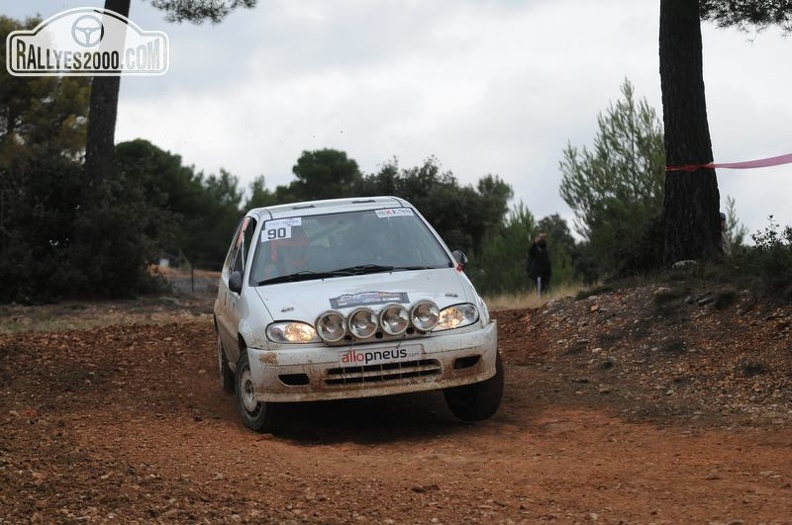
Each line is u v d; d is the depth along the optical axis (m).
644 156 23.91
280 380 7.59
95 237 25.19
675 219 13.91
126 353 11.89
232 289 8.58
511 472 6.25
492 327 8.08
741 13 13.84
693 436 7.43
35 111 46.12
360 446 7.43
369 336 7.57
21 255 24.36
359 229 8.95
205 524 5.05
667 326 10.90
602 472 6.18
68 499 5.41
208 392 9.96
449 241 34.31
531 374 10.39
